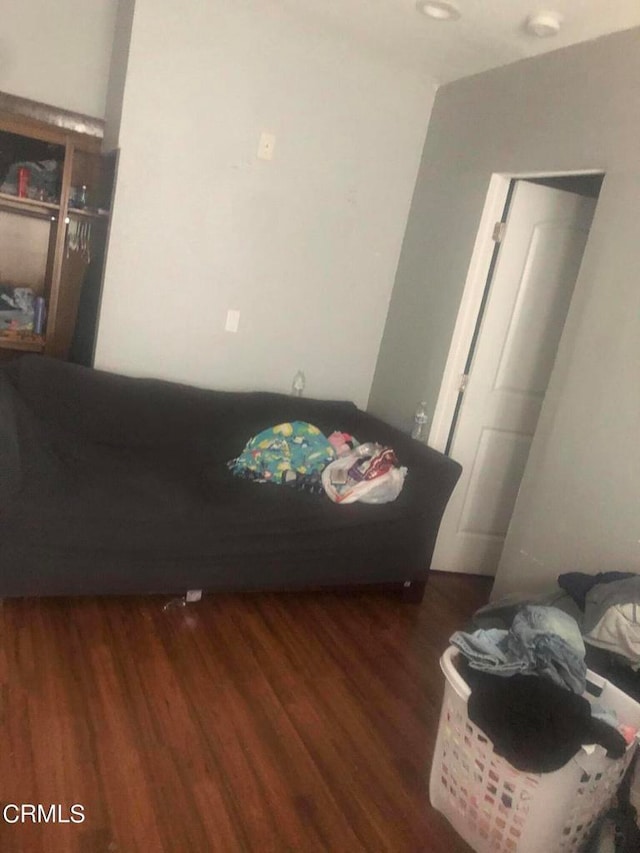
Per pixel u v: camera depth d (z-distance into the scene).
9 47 3.29
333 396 3.94
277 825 1.84
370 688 2.52
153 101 3.13
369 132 3.59
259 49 3.24
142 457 3.06
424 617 3.14
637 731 1.76
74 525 2.45
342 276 3.75
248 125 3.33
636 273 2.41
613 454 2.43
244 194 3.41
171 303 3.41
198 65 3.16
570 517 2.59
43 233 3.52
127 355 3.39
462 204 3.38
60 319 3.55
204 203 3.34
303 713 2.30
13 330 3.33
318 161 3.52
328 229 3.64
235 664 2.50
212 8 3.11
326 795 1.97
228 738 2.12
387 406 3.85
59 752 1.92
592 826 1.76
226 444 3.35
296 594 3.13
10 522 2.36
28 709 2.06
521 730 1.59
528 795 1.66
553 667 1.76
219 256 3.44
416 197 3.76
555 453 2.69
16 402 2.84
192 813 1.82
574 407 2.62
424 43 3.13
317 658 2.64
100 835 1.70
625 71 2.53
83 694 2.17
